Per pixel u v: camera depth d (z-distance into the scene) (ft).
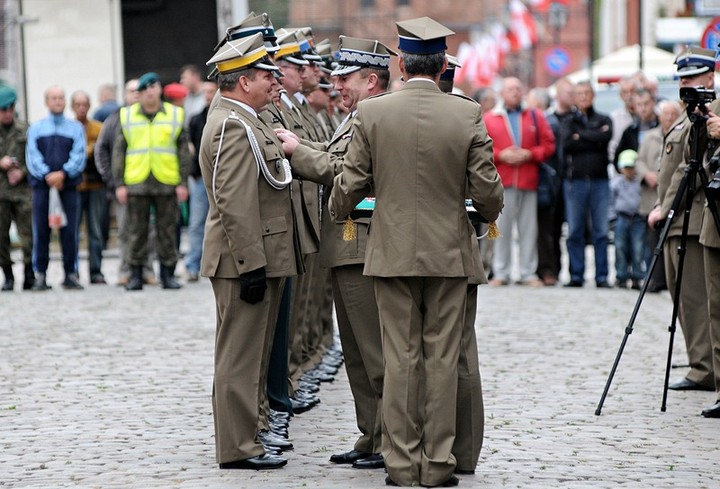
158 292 130.93
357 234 59.72
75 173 133.80
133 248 132.36
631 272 133.08
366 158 55.62
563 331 102.12
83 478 56.80
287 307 68.59
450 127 55.06
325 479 56.49
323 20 621.72
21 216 134.82
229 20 175.52
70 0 179.42
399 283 55.57
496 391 77.87
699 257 78.33
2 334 101.65
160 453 61.77
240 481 55.93
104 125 134.51
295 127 73.72
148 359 89.25
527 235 135.95
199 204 140.56
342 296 60.29
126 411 71.97
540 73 523.29
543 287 134.82
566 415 70.90
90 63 179.93
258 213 58.03
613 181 132.77
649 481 56.24
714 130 70.69
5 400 75.51
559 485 55.36
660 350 92.79
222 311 58.75
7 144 134.31
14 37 182.19
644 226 131.13
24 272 135.44
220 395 58.49
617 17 340.59
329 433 66.44
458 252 55.26
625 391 77.92
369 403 59.98
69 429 67.41
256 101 59.36
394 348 55.67
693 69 77.05
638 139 131.85
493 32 445.78
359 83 61.93
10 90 134.00
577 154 132.46
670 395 77.00
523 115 134.00
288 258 59.52
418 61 55.62
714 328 73.15
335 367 85.66
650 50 199.72
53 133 133.39
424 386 55.72
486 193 55.11
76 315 112.78
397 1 624.18
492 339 98.32
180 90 149.28
